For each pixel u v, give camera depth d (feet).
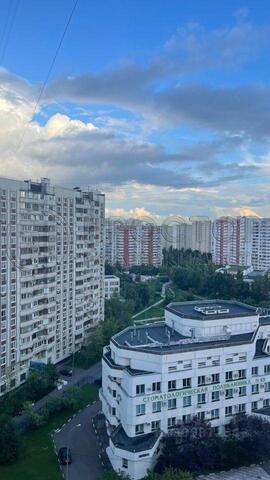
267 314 282.15
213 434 213.05
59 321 370.94
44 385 304.30
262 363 238.07
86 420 270.26
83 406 291.17
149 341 236.22
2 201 295.28
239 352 231.09
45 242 343.26
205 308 255.09
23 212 316.40
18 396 293.64
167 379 214.90
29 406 264.72
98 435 249.96
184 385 220.02
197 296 644.69
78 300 397.60
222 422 228.22
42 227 339.57
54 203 353.51
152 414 212.84
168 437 208.03
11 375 308.81
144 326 262.88
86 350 389.60
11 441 220.43
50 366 326.24
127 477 191.01
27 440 244.01
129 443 206.90
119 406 223.71
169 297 634.84
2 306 300.40
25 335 324.80
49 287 350.64
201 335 236.02
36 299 337.11
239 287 602.85
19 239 313.73
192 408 220.84
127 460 203.00
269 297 565.12
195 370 221.05
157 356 213.66
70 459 220.02
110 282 592.60
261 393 238.07
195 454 203.72
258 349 247.09
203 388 222.69
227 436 221.87
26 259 322.55
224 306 269.64
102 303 443.73
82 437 247.70
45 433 252.83
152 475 192.85
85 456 226.38
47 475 208.23
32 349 334.24
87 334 408.87
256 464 215.10
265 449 210.38
